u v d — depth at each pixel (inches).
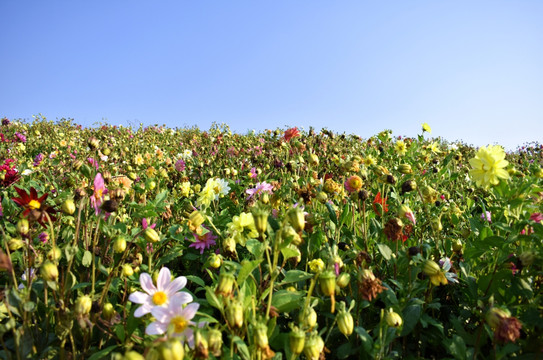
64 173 49.3
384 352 19.6
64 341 17.7
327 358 21.5
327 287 16.8
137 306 18.8
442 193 48.1
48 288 22.9
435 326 22.3
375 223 28.8
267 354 15.5
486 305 22.0
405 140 64.3
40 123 139.6
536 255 20.5
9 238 23.0
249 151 78.6
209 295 18.2
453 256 30.0
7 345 18.8
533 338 19.2
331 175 49.7
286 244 18.3
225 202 44.6
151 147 97.3
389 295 21.1
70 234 28.2
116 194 26.5
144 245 25.3
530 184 26.3
